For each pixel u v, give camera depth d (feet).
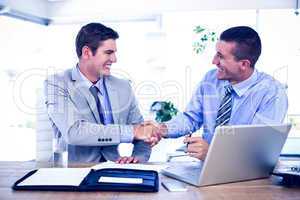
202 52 10.14
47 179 3.41
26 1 9.91
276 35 10.03
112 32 6.29
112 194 3.06
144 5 10.69
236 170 3.45
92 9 10.85
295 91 9.30
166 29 10.59
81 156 5.44
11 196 3.00
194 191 3.18
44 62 9.82
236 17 10.33
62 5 10.82
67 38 10.17
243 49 6.48
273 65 9.70
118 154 5.77
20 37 9.85
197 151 3.68
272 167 3.69
